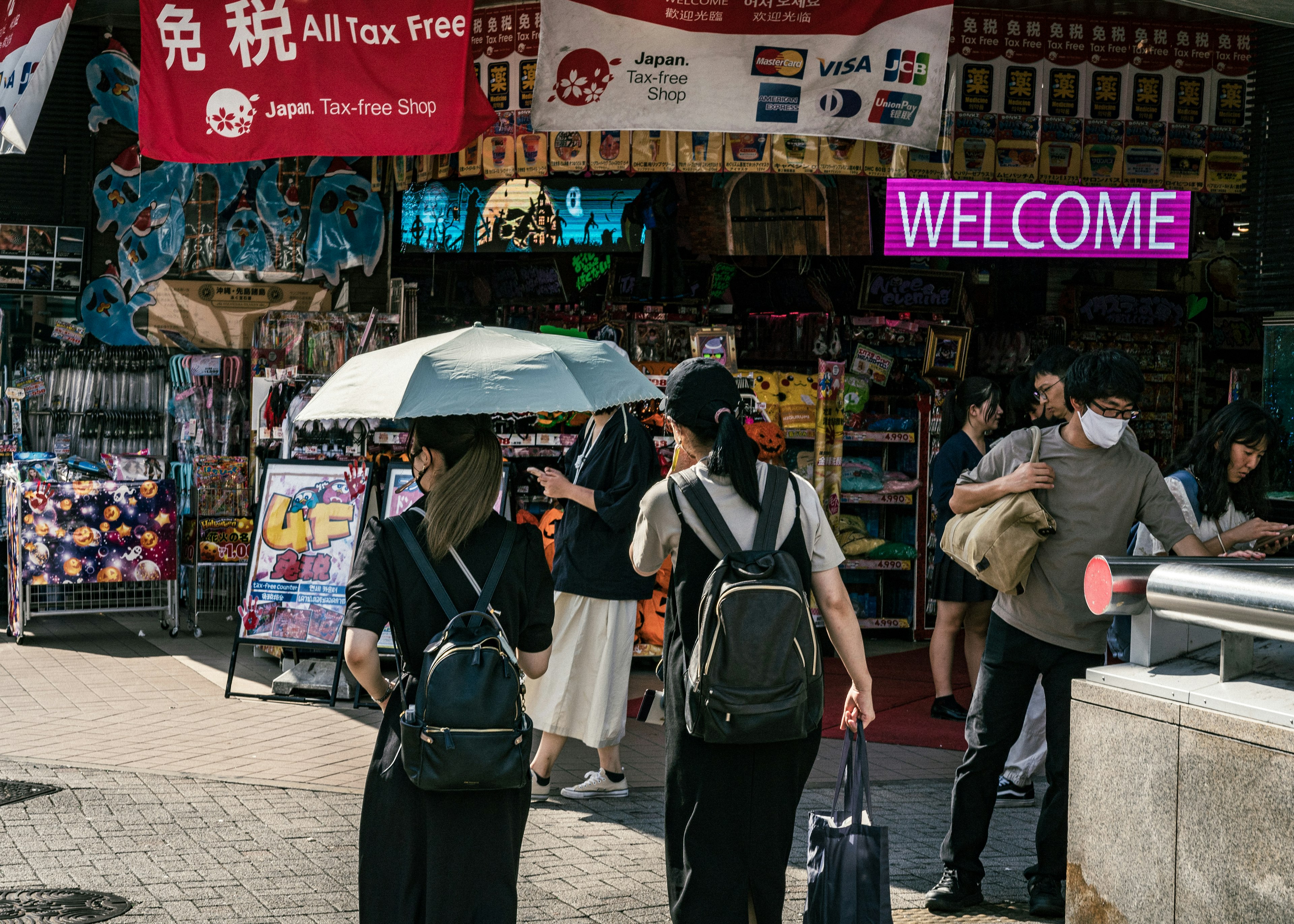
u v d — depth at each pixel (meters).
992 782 4.37
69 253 10.44
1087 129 8.02
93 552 8.87
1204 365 12.72
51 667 8.12
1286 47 7.32
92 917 4.14
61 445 10.32
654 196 8.49
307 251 10.45
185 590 10.13
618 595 5.64
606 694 5.68
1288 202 7.25
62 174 10.43
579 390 3.81
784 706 3.07
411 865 2.99
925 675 8.53
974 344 11.47
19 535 8.75
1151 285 12.34
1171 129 8.08
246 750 6.29
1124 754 2.86
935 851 5.04
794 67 6.95
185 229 10.44
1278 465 6.52
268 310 10.45
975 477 4.47
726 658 3.07
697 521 3.30
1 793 5.44
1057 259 11.87
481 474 3.14
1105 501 4.20
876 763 6.38
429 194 8.84
